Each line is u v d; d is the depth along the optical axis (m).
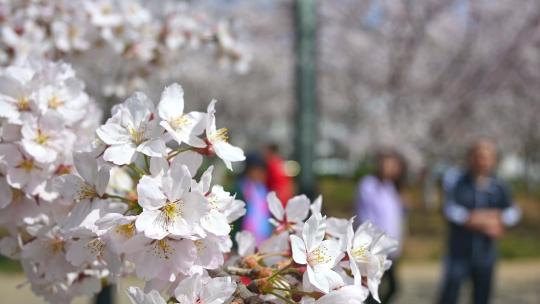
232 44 3.58
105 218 1.36
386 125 15.17
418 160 15.25
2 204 1.73
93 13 3.03
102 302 4.97
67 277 1.85
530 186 28.55
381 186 6.33
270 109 19.97
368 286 1.53
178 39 3.37
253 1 14.48
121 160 1.45
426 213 18.45
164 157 1.44
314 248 1.46
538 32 14.05
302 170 7.07
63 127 1.73
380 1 14.66
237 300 1.42
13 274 10.74
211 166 1.42
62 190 1.51
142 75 3.42
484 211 6.11
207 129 1.49
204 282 1.40
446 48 15.15
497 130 16.56
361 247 1.55
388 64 15.23
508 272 11.26
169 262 1.40
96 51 3.19
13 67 1.79
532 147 19.83
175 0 3.96
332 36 15.66
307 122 7.11
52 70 1.82
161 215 1.36
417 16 14.60
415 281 10.26
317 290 1.45
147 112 1.50
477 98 15.15
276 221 1.70
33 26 2.94
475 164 6.14
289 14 14.86
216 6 12.81
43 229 1.72
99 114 1.89
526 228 17.12
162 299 1.30
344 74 16.06
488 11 14.38
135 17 3.17
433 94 15.32
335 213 18.03
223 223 1.40
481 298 6.19
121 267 1.53
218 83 17.64
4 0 2.93
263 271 1.51
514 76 14.85
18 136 1.72
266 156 8.51
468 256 6.12
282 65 16.98
